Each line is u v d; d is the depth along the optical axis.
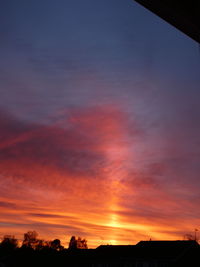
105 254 52.06
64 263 56.09
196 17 2.25
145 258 46.88
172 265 45.16
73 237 95.62
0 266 61.00
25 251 62.56
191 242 48.91
